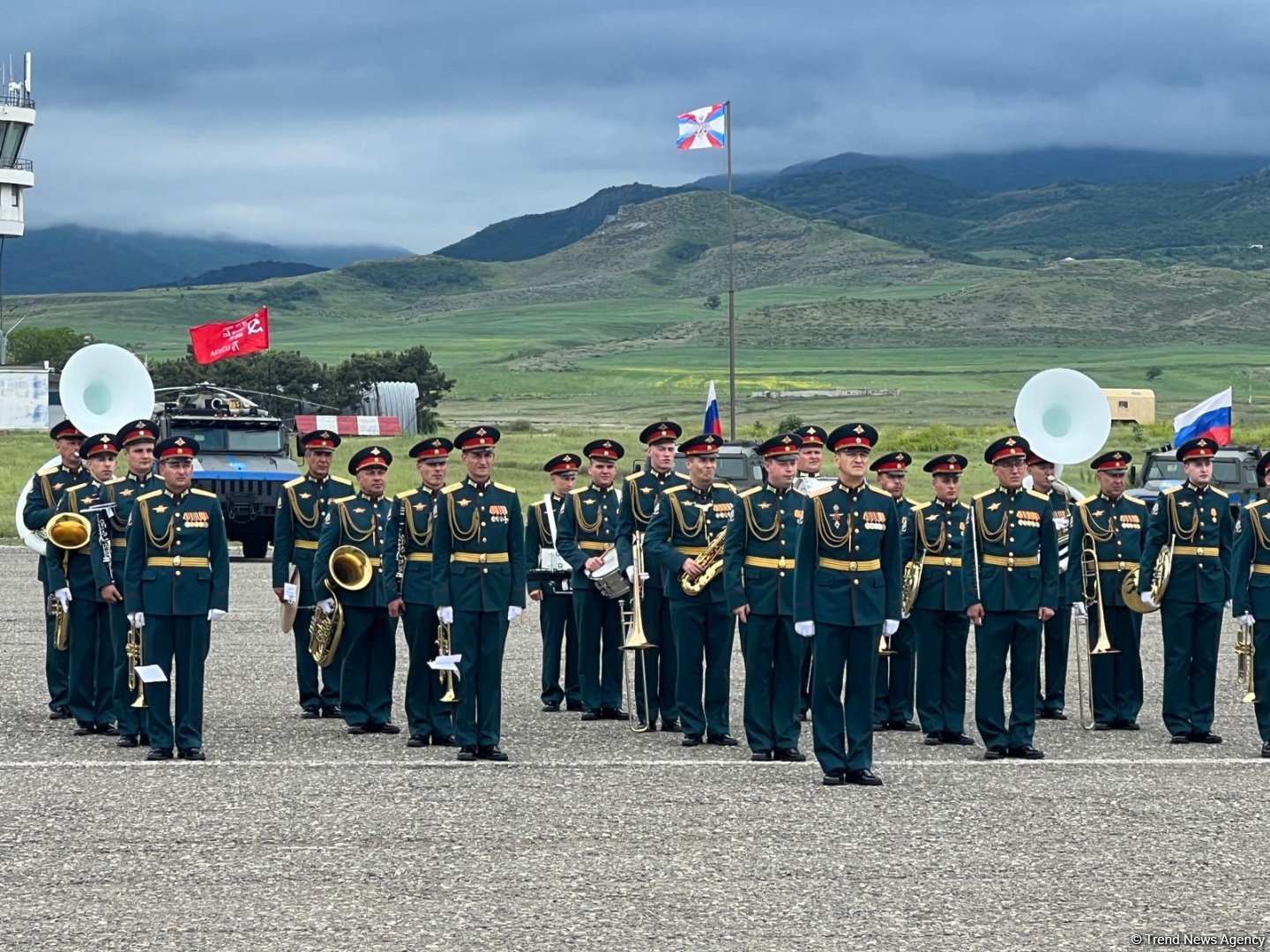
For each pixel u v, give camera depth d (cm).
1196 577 1421
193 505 1321
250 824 1066
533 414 10494
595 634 1554
